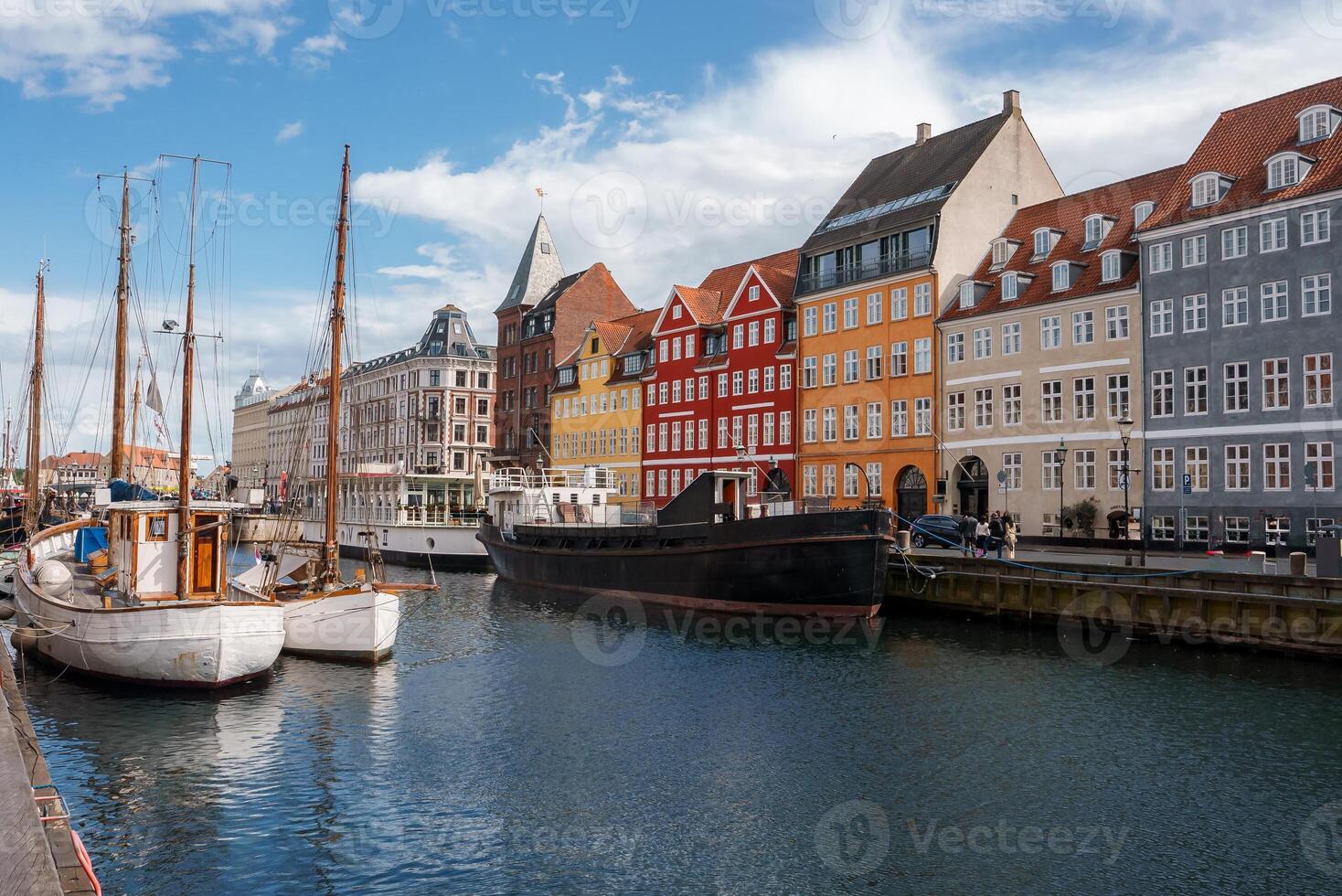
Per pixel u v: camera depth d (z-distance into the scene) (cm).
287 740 1866
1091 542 4056
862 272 5378
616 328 7450
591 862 1329
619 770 1708
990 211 5116
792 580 3161
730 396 6138
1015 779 1658
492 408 10706
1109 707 2083
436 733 1919
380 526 6041
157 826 1431
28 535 4400
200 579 2403
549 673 2478
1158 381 3972
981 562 3150
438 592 4234
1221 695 2150
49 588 2517
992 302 4700
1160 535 3928
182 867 1293
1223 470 3738
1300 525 3503
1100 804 1545
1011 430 4538
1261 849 1377
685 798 1570
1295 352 3550
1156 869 1317
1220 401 3759
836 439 5444
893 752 1803
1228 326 3750
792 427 5722
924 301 4984
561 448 7850
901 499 5131
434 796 1570
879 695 2219
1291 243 3581
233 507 2459
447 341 10538
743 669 2505
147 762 1722
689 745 1850
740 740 1881
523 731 1936
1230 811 1512
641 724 1992
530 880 1273
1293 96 3950
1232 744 1822
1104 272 4234
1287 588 2445
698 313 6425
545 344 8238
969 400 4756
